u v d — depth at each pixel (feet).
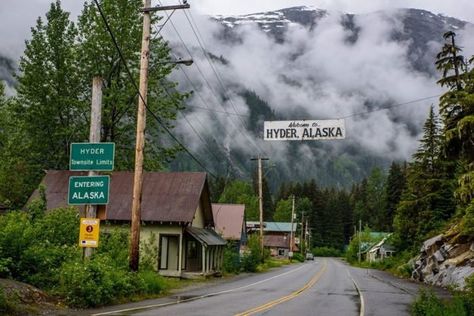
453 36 100.89
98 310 47.96
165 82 137.80
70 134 133.08
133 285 61.52
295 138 56.24
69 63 132.26
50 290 50.90
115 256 68.33
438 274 109.40
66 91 134.82
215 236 127.44
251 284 97.81
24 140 132.67
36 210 73.46
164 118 136.36
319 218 520.42
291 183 613.11
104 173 119.24
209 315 46.44
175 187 115.34
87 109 131.03
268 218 512.22
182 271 110.52
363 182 591.78
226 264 141.69
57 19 135.64
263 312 51.19
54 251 55.83
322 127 55.83
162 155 136.67
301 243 403.75
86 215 54.65
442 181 152.66
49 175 123.13
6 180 117.29
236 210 205.57
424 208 155.43
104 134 132.46
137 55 130.93
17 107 133.18
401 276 147.02
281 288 88.38
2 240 52.16
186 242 114.42
